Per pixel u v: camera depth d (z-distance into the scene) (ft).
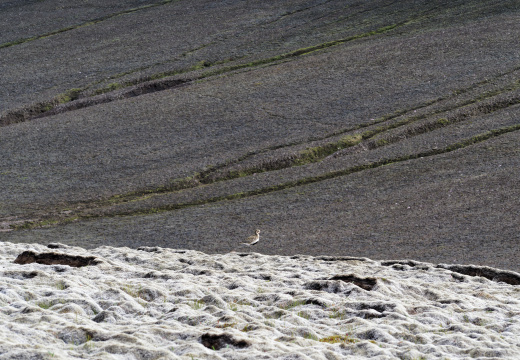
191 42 410.31
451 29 370.32
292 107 295.89
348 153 241.55
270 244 169.78
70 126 300.40
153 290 87.51
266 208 201.26
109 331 62.64
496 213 173.58
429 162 222.48
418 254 150.20
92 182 238.07
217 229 186.60
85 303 77.05
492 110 263.08
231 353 56.18
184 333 63.10
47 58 406.21
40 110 330.34
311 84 322.14
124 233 189.37
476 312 79.56
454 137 240.73
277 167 237.04
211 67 367.25
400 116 267.80
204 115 298.76
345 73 330.54
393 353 58.54
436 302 85.40
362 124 265.75
